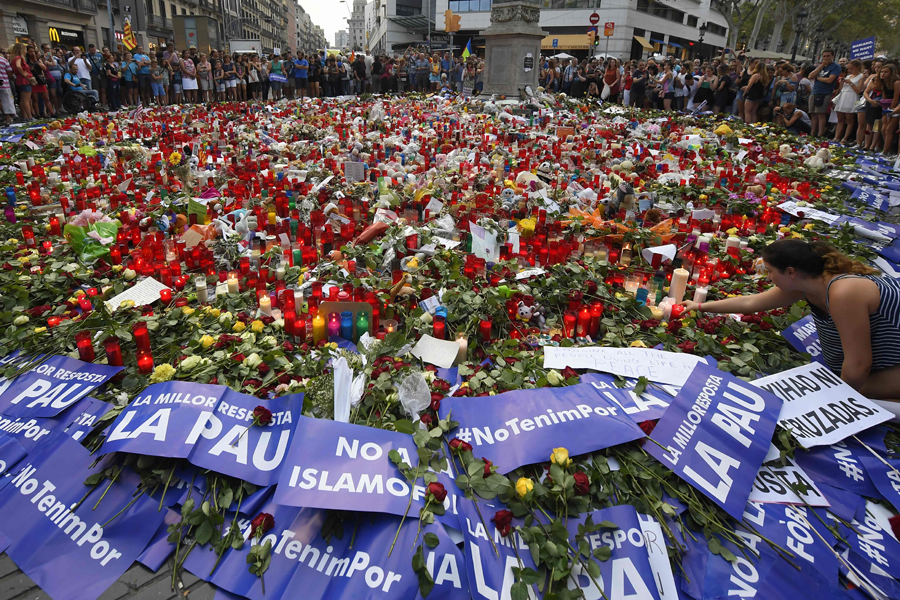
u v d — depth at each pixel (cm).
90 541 247
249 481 264
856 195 864
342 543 239
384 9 6881
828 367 346
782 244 329
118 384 330
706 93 1719
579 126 1352
